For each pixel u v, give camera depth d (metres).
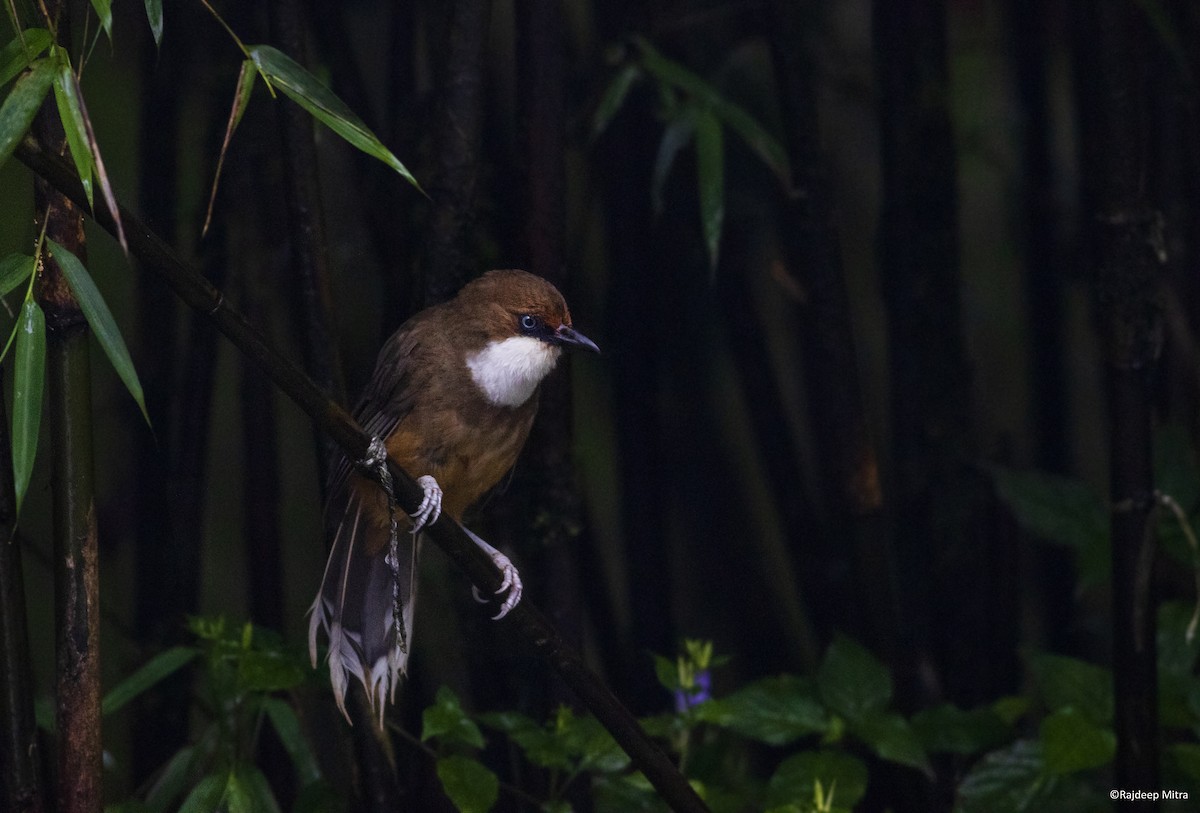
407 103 7.36
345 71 7.54
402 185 7.28
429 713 6.06
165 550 7.73
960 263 7.96
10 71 4.39
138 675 6.36
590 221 9.26
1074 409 11.16
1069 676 7.01
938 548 7.89
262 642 6.48
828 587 8.28
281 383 4.59
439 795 7.18
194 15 7.50
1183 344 8.12
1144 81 7.42
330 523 6.58
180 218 8.02
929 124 7.75
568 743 6.45
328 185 8.33
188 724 7.68
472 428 6.56
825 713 6.86
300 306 6.07
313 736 8.51
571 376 7.01
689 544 9.34
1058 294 9.13
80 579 5.05
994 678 8.35
